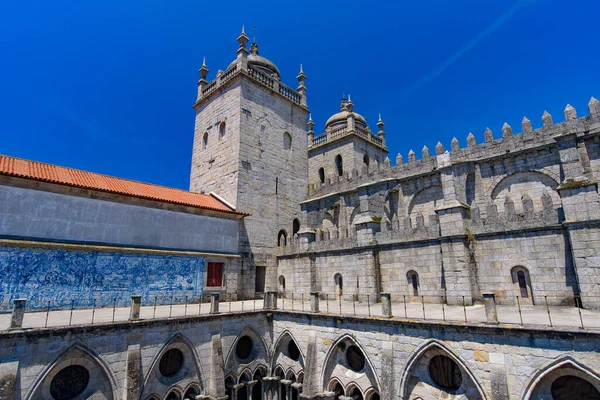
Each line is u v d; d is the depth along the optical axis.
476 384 16.16
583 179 20.89
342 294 31.72
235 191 37.03
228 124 40.44
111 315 21.73
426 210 33.16
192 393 22.48
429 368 18.50
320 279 34.03
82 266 24.50
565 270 20.95
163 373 21.11
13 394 15.31
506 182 28.75
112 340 18.94
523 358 15.20
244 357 25.47
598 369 13.48
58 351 17.08
